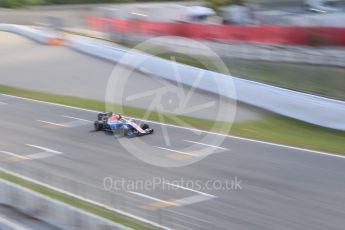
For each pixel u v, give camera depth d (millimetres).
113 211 54312
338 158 75312
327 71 122938
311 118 97750
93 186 64688
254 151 79125
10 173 66312
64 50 173125
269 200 58656
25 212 51031
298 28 146250
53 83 136875
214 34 158625
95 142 84000
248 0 191500
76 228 45344
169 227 51812
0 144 85750
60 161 75438
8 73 150375
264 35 152375
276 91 104938
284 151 79188
